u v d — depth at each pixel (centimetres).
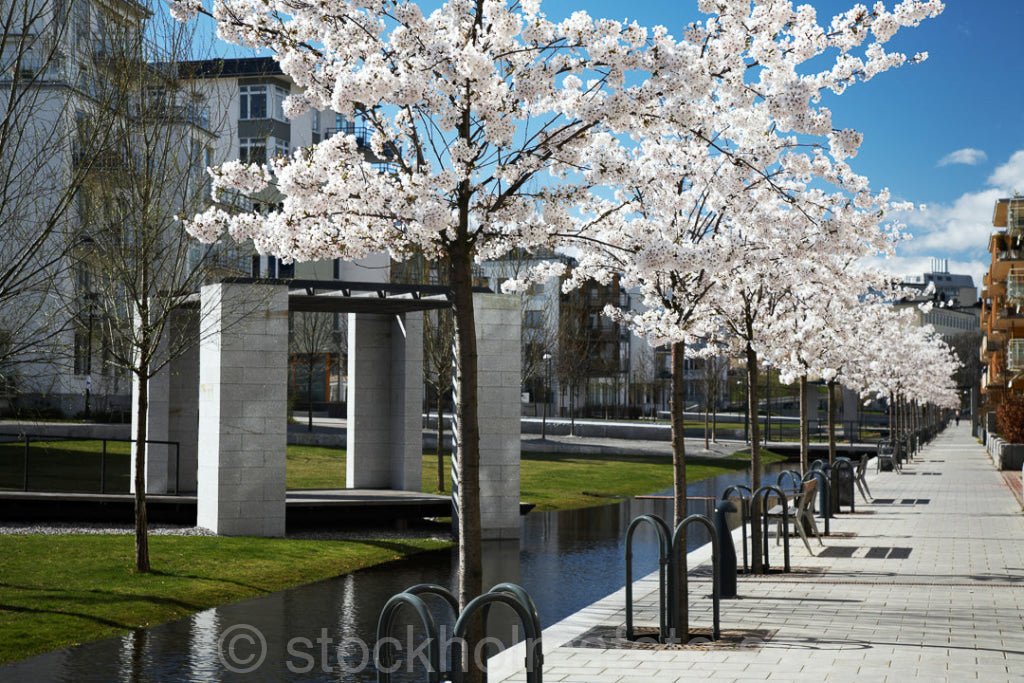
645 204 1097
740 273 1239
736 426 7050
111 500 1841
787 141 991
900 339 4825
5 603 1173
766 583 1227
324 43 768
